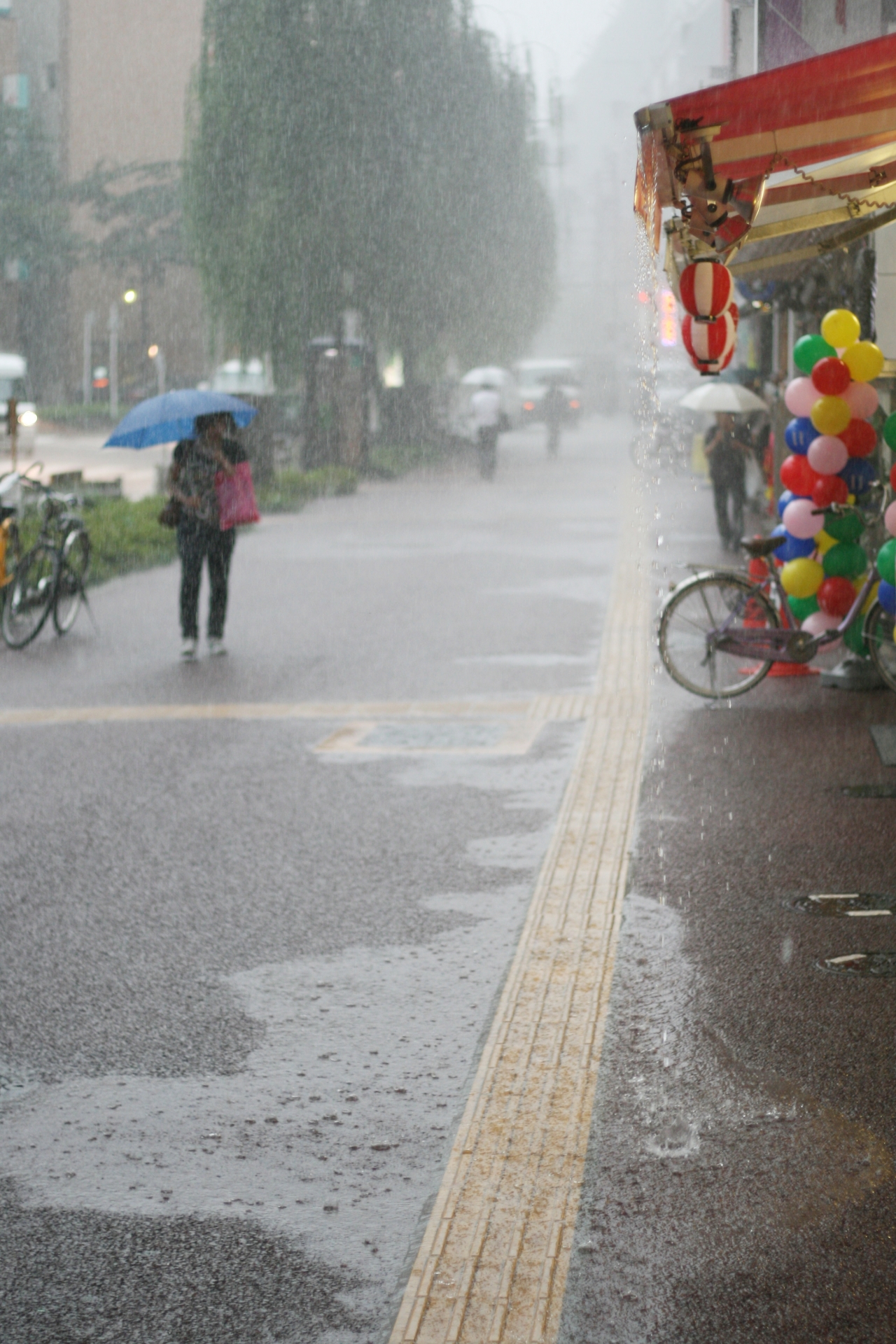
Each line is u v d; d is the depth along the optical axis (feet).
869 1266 10.99
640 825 22.58
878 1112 13.30
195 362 240.12
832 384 31.63
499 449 143.02
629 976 16.66
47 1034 15.65
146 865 21.52
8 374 157.58
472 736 29.43
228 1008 16.25
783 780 25.00
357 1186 12.41
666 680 34.63
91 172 233.55
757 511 66.95
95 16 237.25
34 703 33.81
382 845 22.25
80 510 47.16
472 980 16.88
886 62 18.12
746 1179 12.23
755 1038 14.94
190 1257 11.42
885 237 37.29
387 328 109.29
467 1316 10.52
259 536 71.67
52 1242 11.68
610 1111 13.46
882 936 17.70
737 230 20.74
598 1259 11.17
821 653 36.91
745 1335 10.25
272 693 34.45
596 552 62.18
